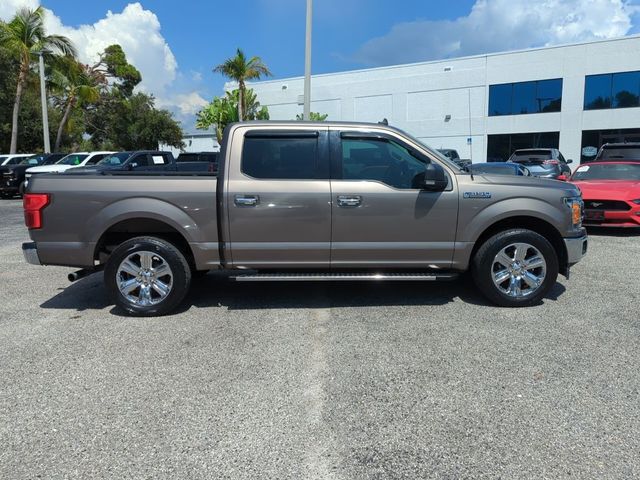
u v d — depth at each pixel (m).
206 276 6.76
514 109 32.44
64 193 4.90
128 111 45.75
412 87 35.59
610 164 11.19
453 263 5.14
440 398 3.35
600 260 7.55
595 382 3.54
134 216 4.90
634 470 2.57
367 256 5.07
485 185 5.06
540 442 2.83
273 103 41.28
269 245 4.99
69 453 2.78
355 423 3.06
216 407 3.26
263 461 2.69
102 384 3.60
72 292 6.14
